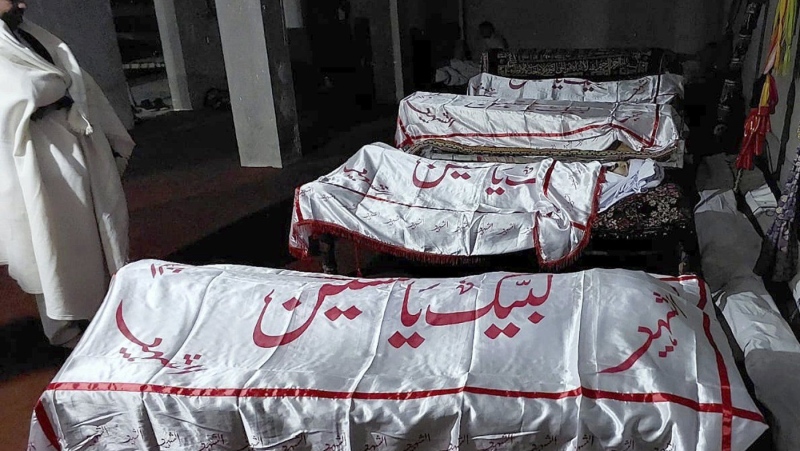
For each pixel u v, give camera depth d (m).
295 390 1.76
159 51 8.48
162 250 3.98
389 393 1.74
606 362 1.72
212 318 2.03
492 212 3.06
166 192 4.93
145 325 2.03
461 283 2.07
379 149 3.46
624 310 1.85
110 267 3.00
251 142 5.31
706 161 4.39
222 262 3.77
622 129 4.09
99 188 2.90
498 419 1.67
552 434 1.66
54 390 1.85
